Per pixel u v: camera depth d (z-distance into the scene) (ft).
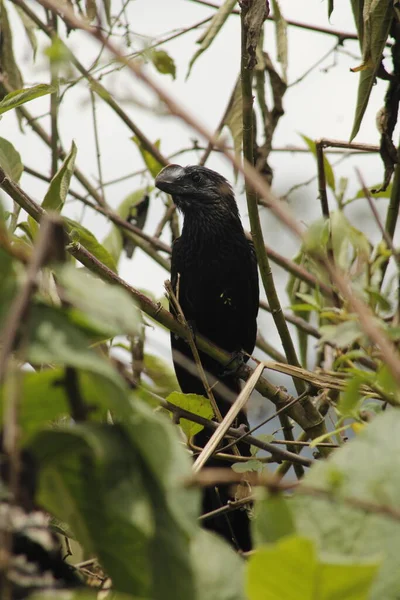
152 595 7.27
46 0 9.14
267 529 8.02
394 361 8.46
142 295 20.48
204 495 18.97
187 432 18.70
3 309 7.10
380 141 21.66
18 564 7.63
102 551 7.94
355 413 14.49
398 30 21.35
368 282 14.64
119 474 7.47
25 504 7.45
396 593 8.04
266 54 26.86
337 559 6.64
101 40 8.79
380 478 8.06
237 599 7.50
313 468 8.25
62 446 7.73
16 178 19.75
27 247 14.65
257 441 18.34
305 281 26.45
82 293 6.93
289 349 21.62
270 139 26.30
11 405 7.06
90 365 6.95
